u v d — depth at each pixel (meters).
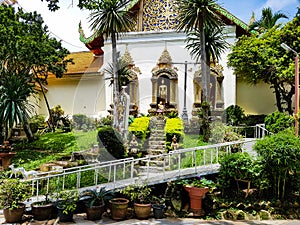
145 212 6.31
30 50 11.01
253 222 6.30
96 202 6.38
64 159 9.34
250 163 6.80
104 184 7.09
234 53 12.84
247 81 14.73
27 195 6.16
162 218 6.40
